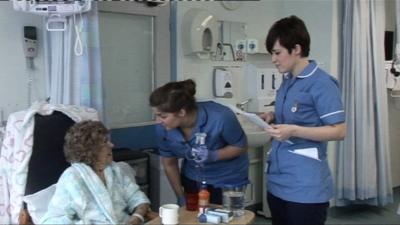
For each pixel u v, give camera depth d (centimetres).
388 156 345
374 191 342
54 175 200
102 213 180
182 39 331
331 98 172
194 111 190
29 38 254
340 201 346
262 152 361
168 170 216
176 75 330
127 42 304
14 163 198
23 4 218
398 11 312
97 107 246
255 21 384
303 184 179
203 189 186
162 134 205
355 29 329
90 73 240
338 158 343
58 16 229
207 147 196
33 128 202
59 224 167
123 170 209
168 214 161
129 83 308
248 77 376
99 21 287
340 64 346
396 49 332
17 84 254
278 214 193
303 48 174
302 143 181
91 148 184
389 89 349
